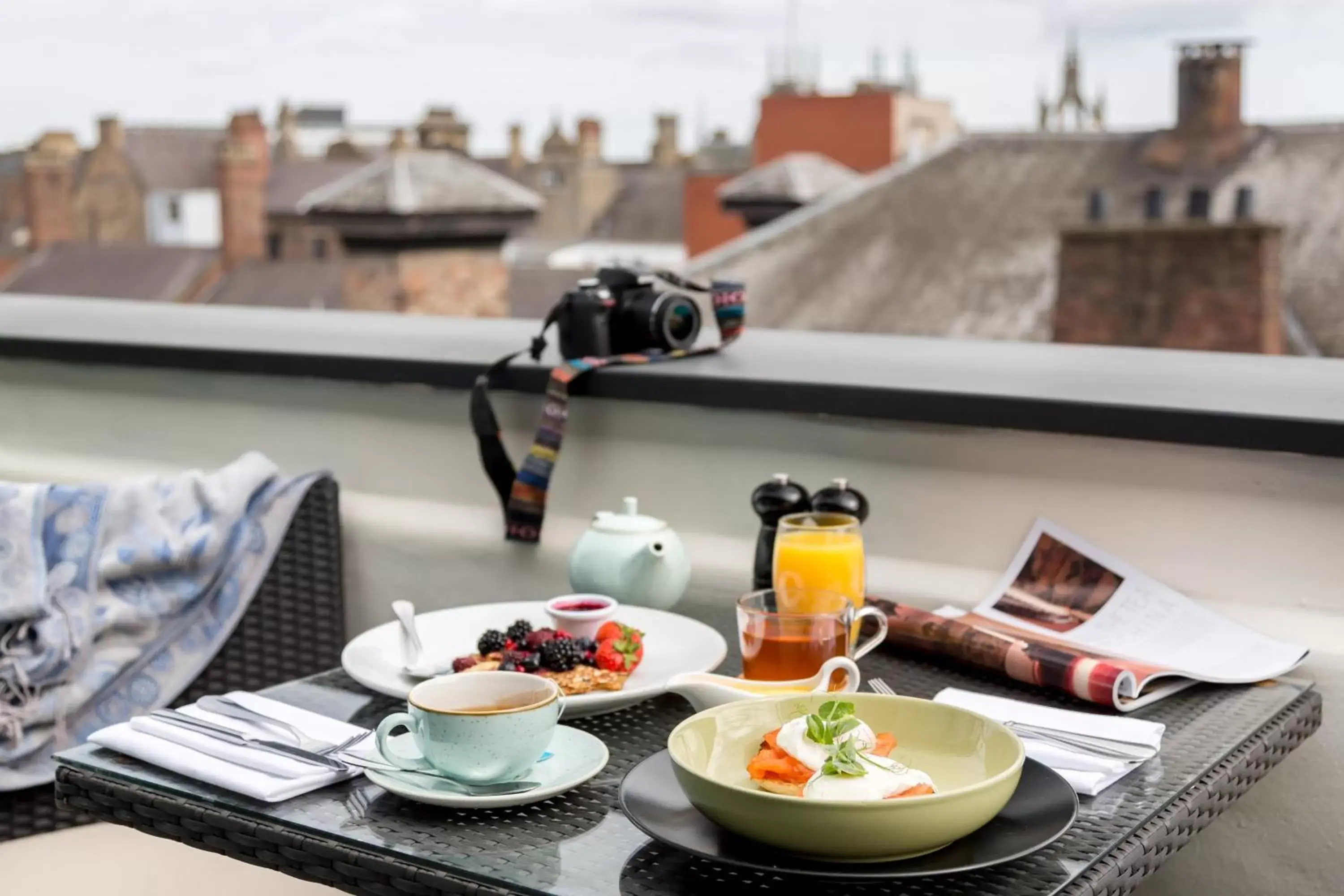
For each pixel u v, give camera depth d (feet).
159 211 132.26
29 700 5.79
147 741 3.90
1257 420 5.10
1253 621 5.24
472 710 3.64
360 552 7.38
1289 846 5.18
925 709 3.57
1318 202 73.20
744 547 6.35
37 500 6.07
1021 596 5.51
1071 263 69.77
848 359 6.71
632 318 6.71
